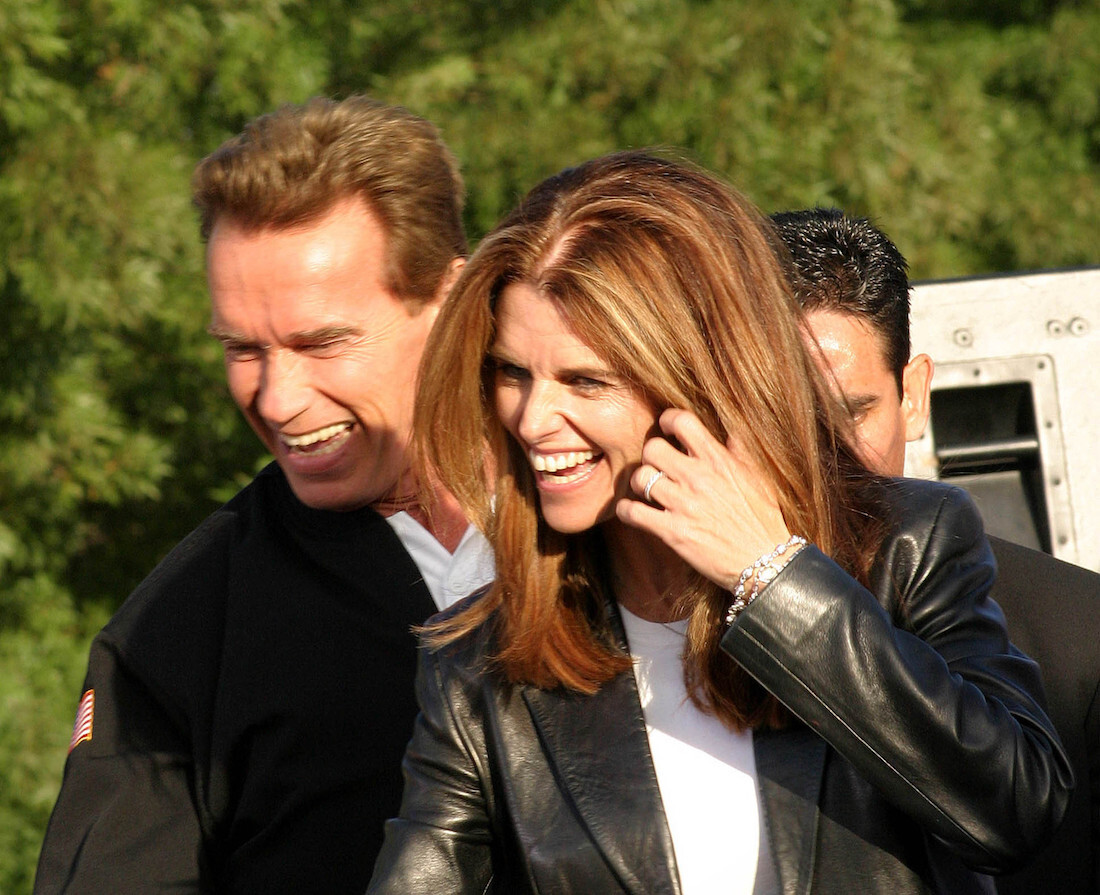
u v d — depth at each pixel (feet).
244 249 26.81
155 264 80.48
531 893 19.36
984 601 19.75
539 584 20.65
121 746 28.40
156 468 84.94
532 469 20.65
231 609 28.73
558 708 20.29
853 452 20.84
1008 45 100.99
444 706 20.81
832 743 18.03
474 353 20.17
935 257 90.58
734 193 20.06
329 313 26.76
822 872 18.54
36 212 78.02
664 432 19.30
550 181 20.16
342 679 27.81
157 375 90.38
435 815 20.39
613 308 18.78
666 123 86.53
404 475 28.25
